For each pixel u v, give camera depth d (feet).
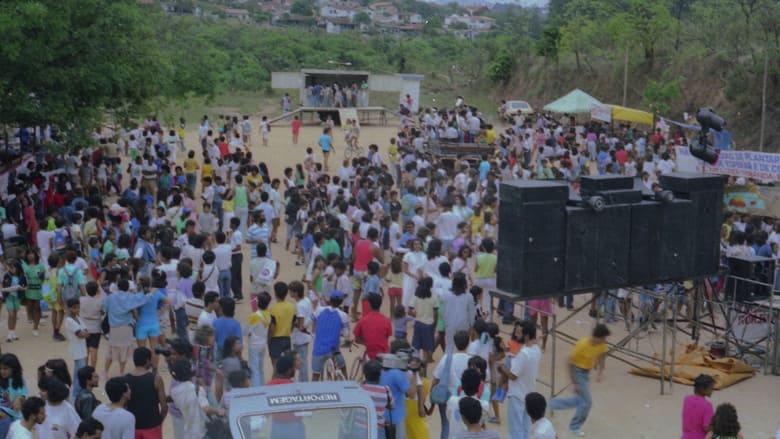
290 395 26.04
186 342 33.04
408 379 33.17
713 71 147.43
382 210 63.57
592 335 38.75
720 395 44.57
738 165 73.20
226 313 37.63
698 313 50.34
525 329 35.73
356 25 458.91
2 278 53.72
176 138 103.81
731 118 138.10
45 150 82.94
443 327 44.83
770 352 48.44
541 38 189.88
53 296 48.47
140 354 30.71
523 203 40.27
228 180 82.23
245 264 66.69
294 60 224.33
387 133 134.72
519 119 124.47
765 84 122.21
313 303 48.21
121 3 75.25
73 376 41.34
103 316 43.19
